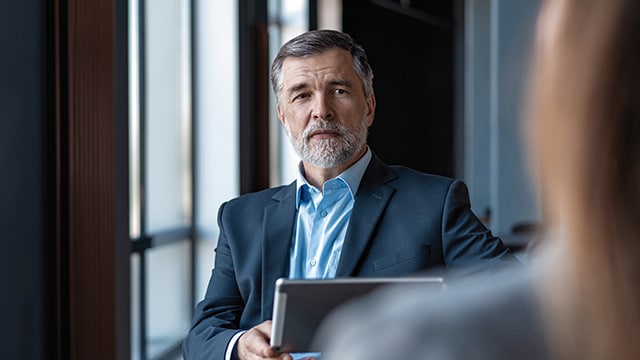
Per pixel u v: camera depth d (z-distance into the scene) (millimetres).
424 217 1722
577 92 355
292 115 1815
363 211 1750
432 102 7406
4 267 2346
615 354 350
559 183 364
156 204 4367
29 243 2490
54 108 2590
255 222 1839
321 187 1825
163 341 4438
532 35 394
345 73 1796
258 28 4941
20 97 2430
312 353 1271
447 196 1753
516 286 406
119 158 3133
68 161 2617
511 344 388
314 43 1811
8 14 2357
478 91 7754
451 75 7613
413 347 412
